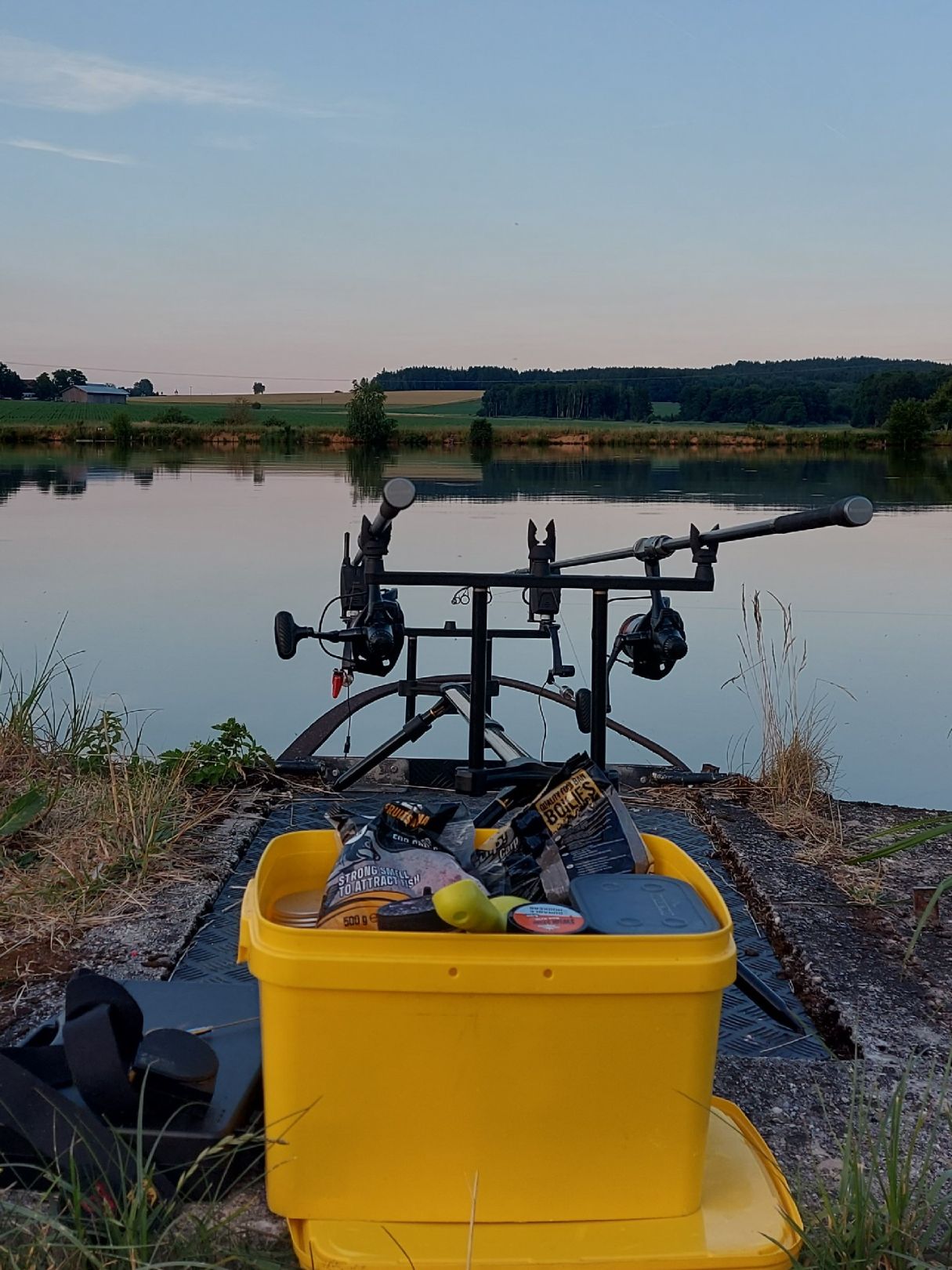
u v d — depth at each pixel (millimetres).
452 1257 1662
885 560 12812
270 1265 1676
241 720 6285
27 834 3783
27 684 6734
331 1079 1708
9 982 2783
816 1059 2564
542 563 4965
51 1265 1674
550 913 1814
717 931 1722
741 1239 1721
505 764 3010
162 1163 1854
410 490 2920
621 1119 1734
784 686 7270
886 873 3781
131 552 12234
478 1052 1706
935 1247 1827
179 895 3373
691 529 3164
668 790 4723
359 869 1958
